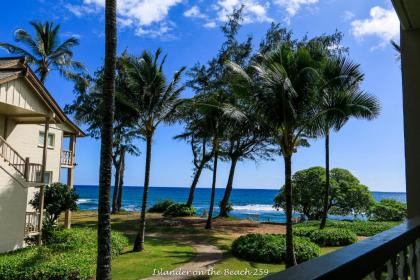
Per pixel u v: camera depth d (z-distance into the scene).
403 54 3.22
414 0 2.85
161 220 24.78
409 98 3.12
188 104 15.95
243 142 25.86
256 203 71.56
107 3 8.58
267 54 11.77
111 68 8.56
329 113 11.44
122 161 32.44
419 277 2.06
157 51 14.09
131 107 14.23
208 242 16.70
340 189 25.33
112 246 13.24
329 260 1.15
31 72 14.62
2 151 14.55
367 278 1.40
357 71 12.94
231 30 23.92
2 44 24.64
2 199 13.72
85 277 10.21
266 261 12.32
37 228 15.40
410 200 2.97
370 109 11.31
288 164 11.33
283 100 10.52
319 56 12.02
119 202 33.53
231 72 19.03
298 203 25.88
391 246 1.58
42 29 25.45
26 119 16.97
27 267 9.74
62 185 17.39
